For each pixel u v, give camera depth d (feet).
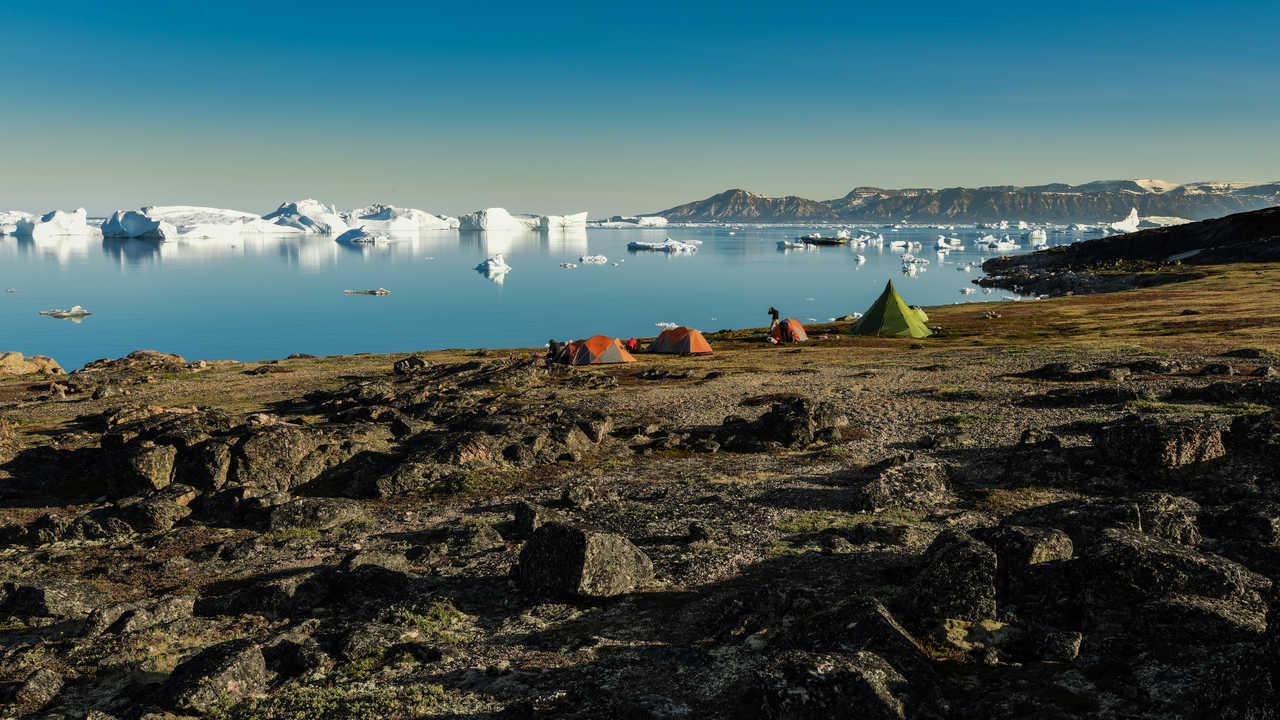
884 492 68.74
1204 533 52.47
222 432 94.38
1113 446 70.44
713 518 69.41
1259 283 295.89
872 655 34.09
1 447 102.22
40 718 39.42
